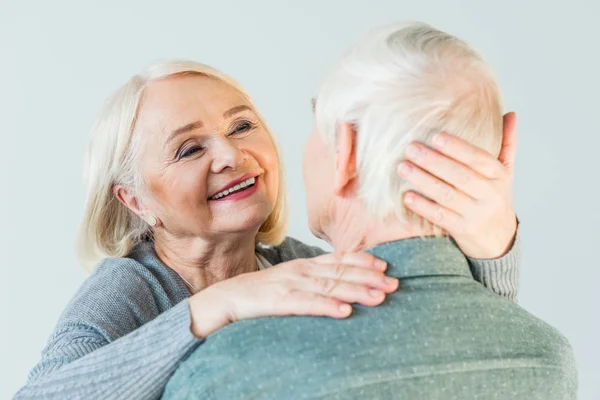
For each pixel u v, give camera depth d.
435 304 0.86
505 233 0.95
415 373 0.81
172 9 2.72
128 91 1.46
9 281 2.74
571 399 0.91
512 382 0.85
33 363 2.77
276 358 0.82
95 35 2.71
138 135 1.45
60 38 2.70
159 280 1.48
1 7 2.69
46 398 1.05
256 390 0.81
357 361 0.81
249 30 2.74
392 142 0.86
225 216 1.47
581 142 2.75
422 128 0.85
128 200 1.52
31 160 2.72
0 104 2.71
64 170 2.72
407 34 0.89
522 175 2.78
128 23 2.71
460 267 0.90
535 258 2.79
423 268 0.88
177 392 0.86
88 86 2.72
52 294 2.75
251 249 1.58
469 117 0.86
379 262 0.88
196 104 1.45
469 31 2.75
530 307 2.81
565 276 2.79
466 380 0.82
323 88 0.91
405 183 0.87
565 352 0.92
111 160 1.49
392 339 0.83
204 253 1.52
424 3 2.73
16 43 2.70
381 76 0.86
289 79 2.74
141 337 1.02
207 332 0.96
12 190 2.72
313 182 0.95
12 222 2.73
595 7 2.70
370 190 0.88
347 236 0.93
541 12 2.73
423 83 0.85
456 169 0.85
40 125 2.72
